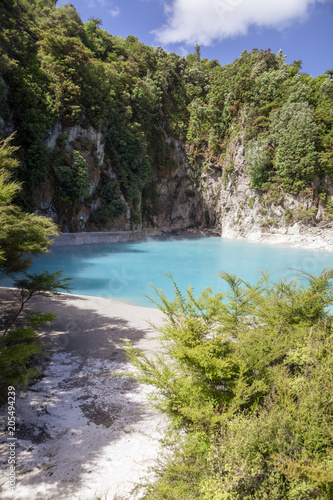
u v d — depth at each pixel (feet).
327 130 157.58
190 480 7.96
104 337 26.45
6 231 18.84
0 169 21.81
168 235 196.03
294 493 6.67
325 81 159.74
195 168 214.69
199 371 10.68
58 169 128.57
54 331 27.35
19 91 116.06
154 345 24.49
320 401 8.50
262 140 164.14
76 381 18.57
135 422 14.49
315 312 13.03
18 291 40.37
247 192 177.06
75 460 11.91
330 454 7.14
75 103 136.15
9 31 127.65
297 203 159.53
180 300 12.65
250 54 189.88
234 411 8.96
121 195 164.86
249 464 7.48
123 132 167.32
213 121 205.57
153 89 193.36
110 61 185.16
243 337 11.91
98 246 128.88
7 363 15.79
